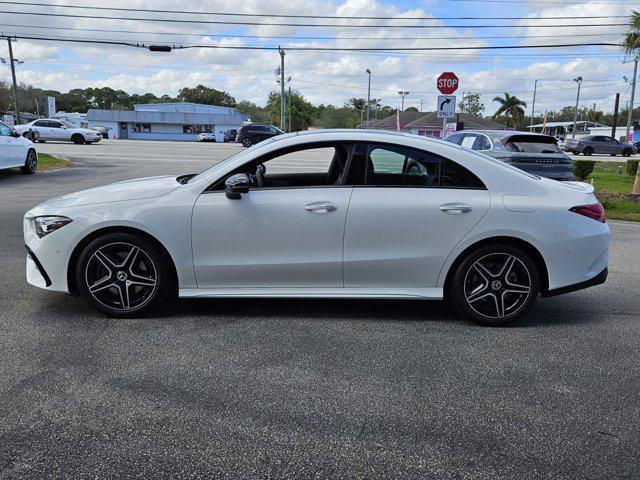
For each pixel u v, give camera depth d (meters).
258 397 3.20
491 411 3.10
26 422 2.89
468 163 4.31
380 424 2.94
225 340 4.01
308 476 2.51
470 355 3.85
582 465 2.62
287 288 4.35
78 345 3.87
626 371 3.64
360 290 4.35
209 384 3.34
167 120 76.94
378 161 4.28
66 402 3.09
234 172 4.31
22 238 7.34
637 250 7.67
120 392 3.21
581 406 3.17
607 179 19.30
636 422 3.01
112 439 2.75
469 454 2.70
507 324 4.43
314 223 4.20
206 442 2.74
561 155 11.86
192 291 4.32
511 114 68.38
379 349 3.92
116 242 4.23
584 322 4.59
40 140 34.12
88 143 35.16
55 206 4.30
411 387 3.36
